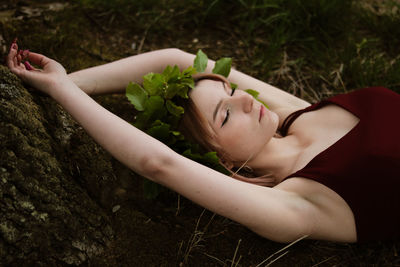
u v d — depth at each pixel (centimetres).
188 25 293
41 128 151
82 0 279
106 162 176
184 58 203
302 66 274
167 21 288
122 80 194
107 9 286
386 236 170
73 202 149
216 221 177
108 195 169
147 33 279
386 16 299
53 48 235
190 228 171
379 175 160
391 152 162
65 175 152
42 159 143
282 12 289
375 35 295
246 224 151
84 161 168
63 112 170
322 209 162
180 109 172
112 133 145
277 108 207
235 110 176
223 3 300
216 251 165
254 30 292
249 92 200
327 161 165
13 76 150
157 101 169
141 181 182
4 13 245
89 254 147
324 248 176
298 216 156
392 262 175
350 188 161
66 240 141
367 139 166
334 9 287
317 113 193
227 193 146
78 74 188
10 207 128
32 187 136
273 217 151
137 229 163
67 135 167
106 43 265
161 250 159
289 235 156
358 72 263
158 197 180
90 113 147
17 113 140
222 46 281
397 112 175
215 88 184
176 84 174
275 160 185
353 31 293
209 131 177
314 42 281
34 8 261
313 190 164
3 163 130
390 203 161
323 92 260
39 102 160
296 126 196
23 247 129
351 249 177
